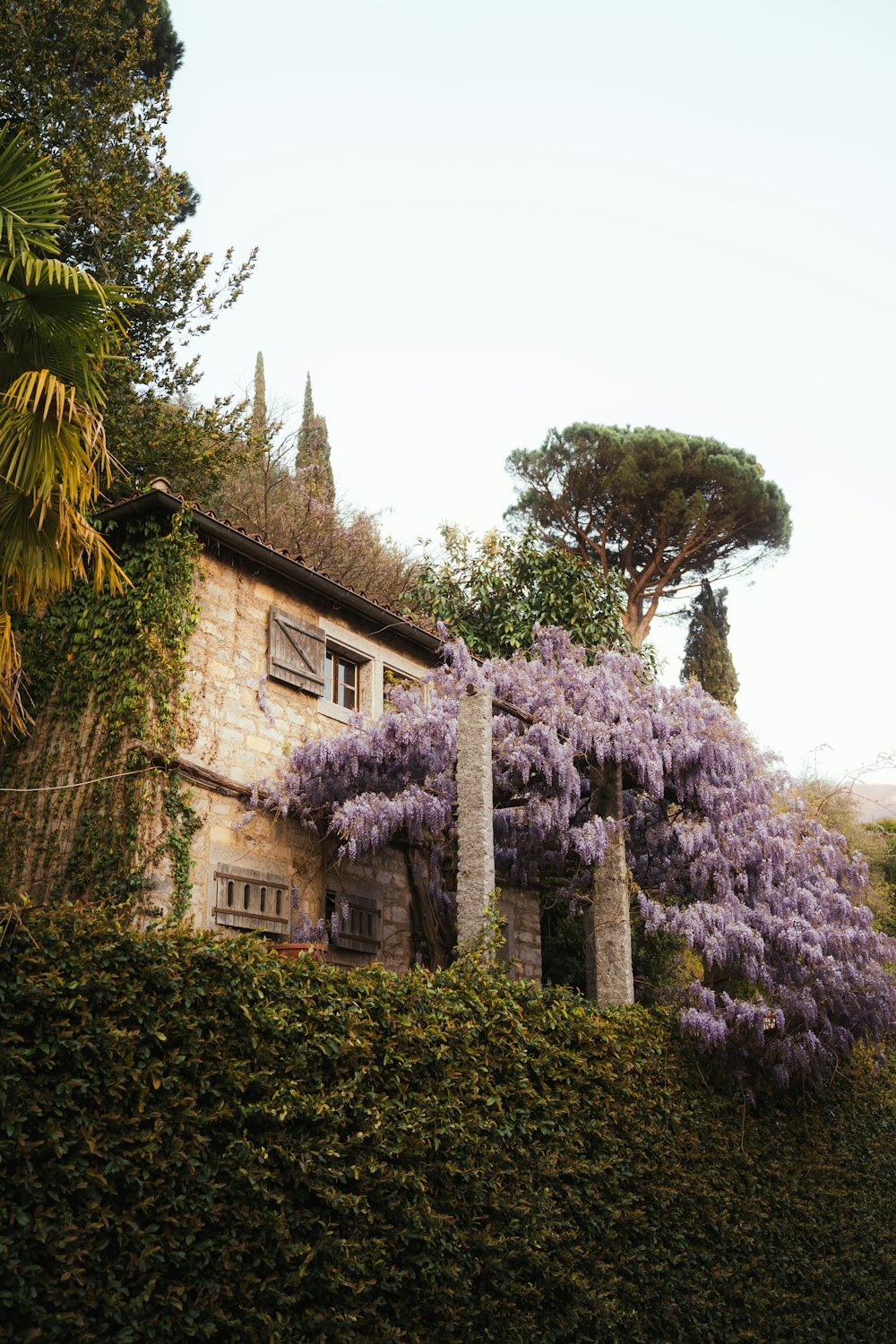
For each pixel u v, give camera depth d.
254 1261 5.02
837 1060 10.58
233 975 5.33
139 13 20.38
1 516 7.51
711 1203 8.59
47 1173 4.32
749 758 10.68
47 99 15.28
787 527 29.20
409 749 10.27
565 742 10.03
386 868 11.94
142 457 15.20
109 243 15.52
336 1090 5.63
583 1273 7.15
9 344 7.45
